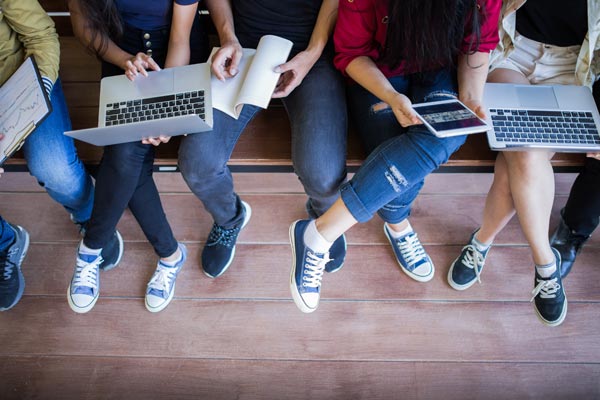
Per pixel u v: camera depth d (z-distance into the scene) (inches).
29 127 44.0
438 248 66.2
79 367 57.9
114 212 51.2
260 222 68.6
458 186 71.9
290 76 52.0
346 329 59.9
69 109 56.6
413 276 62.9
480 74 49.3
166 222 56.7
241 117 50.7
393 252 65.7
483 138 54.6
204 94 47.8
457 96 49.9
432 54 47.3
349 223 49.4
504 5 51.5
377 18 47.3
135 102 48.1
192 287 63.3
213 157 48.8
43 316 61.3
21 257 63.2
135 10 51.3
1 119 47.4
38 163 50.9
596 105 52.6
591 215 56.6
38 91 45.7
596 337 58.9
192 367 57.8
